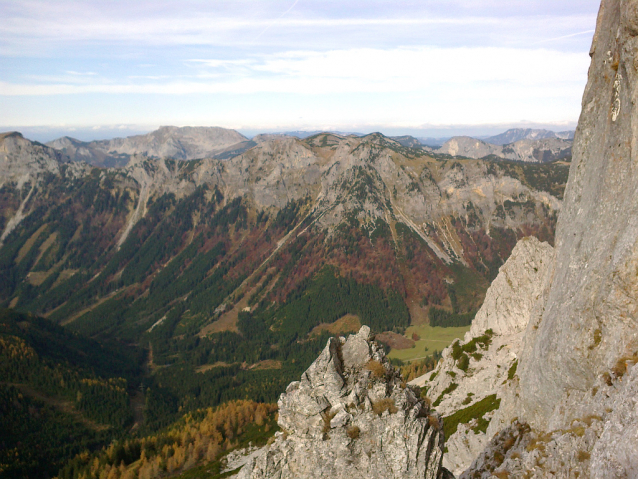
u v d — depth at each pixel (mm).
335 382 35750
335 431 34031
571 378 44719
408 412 34000
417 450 32562
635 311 37250
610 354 38938
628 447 27750
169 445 183625
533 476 37250
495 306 123250
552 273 65188
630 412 29828
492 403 85625
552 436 39188
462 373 113375
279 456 34875
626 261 38656
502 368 105062
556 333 49844
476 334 124688
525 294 117188
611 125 49219
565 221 61375
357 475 32406
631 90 44719
